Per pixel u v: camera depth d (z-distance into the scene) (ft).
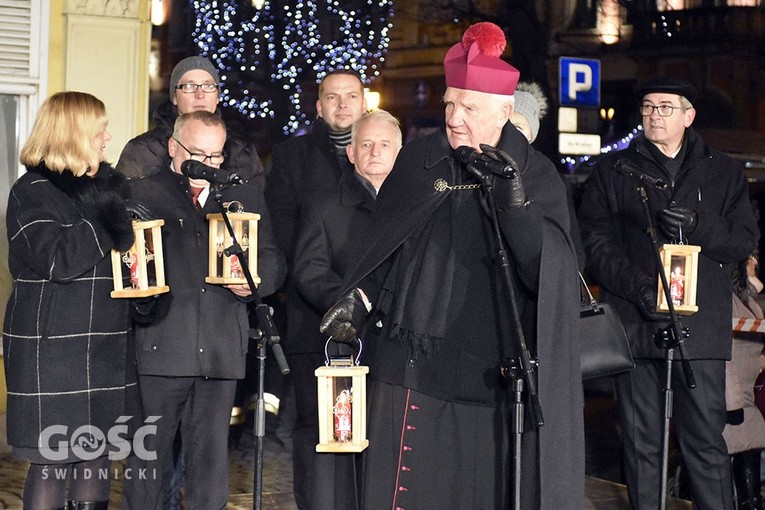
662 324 23.31
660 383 23.72
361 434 17.85
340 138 24.97
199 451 22.39
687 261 22.08
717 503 23.79
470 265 17.79
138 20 35.42
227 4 116.16
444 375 17.78
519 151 17.63
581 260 20.75
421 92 135.85
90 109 20.11
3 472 29.71
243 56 117.70
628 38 121.39
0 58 34.09
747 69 121.39
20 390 19.86
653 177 21.62
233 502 27.22
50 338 19.80
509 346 17.74
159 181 22.31
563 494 17.33
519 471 16.79
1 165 34.88
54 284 19.85
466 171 17.80
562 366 17.28
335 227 22.70
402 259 18.03
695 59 121.80
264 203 23.03
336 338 18.03
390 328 17.98
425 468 17.85
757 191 86.38
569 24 119.85
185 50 124.98
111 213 19.81
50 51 34.53
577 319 17.52
